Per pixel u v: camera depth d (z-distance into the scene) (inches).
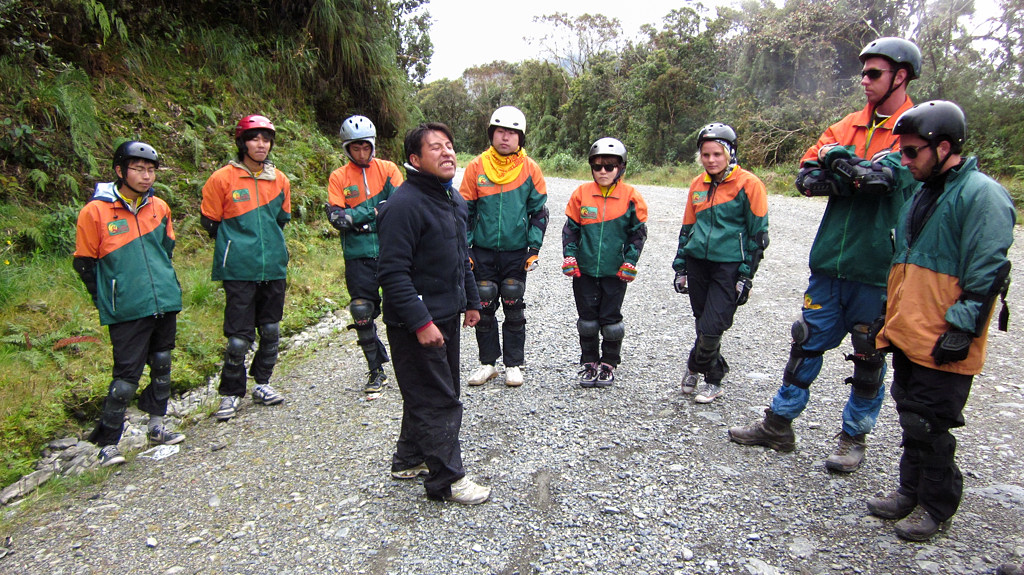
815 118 767.7
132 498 126.0
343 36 398.3
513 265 167.5
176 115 303.6
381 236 109.9
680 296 263.3
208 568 102.4
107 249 139.0
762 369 177.0
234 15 365.7
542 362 191.2
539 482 122.6
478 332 173.6
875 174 103.9
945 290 93.3
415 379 114.6
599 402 159.3
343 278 276.7
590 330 167.5
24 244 210.5
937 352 92.0
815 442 133.1
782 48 807.7
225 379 163.8
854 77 762.8
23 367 162.6
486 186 162.9
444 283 115.7
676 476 122.0
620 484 120.2
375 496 121.3
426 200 111.3
